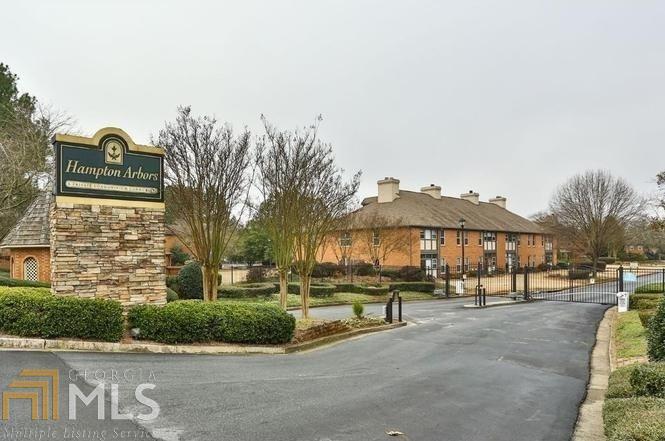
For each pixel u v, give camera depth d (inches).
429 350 430.0
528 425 229.3
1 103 1021.2
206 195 508.1
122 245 392.5
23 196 938.1
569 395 287.0
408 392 279.4
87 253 374.9
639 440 146.9
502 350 434.6
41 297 346.3
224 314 395.9
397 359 385.1
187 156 504.4
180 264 1295.5
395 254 1480.1
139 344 354.0
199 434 195.0
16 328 337.7
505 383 311.9
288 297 899.4
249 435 197.6
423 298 1091.3
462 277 1219.2
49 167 919.0
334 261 1503.4
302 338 445.4
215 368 313.7
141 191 404.8
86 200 376.2
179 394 248.2
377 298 1007.6
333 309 811.4
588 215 1568.7
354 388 283.3
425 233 1526.8
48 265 778.2
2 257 1120.2
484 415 242.2
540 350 438.3
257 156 655.1
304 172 543.5
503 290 1291.8
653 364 231.9
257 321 406.3
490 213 2046.0
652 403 187.6
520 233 2048.5
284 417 223.0
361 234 1310.3
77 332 340.8
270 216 568.7
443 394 278.5
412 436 207.0
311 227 551.2
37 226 792.3
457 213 1795.0
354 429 212.1
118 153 394.0
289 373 315.3
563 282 1530.5
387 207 1592.0
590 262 1909.4
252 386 273.6
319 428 211.0
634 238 2311.8
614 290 1245.1
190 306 394.3
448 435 210.5
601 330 572.4
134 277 397.1
